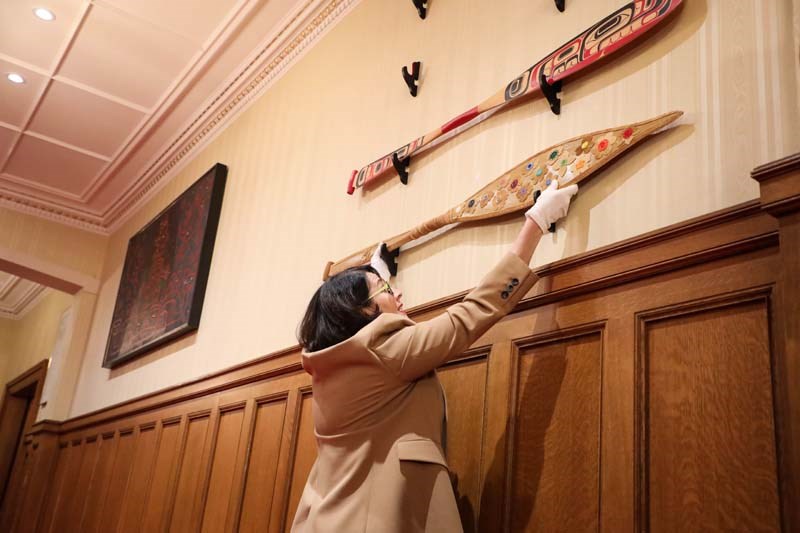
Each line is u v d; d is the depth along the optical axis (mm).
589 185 2340
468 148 2961
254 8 4758
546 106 2639
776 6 1986
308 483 2129
